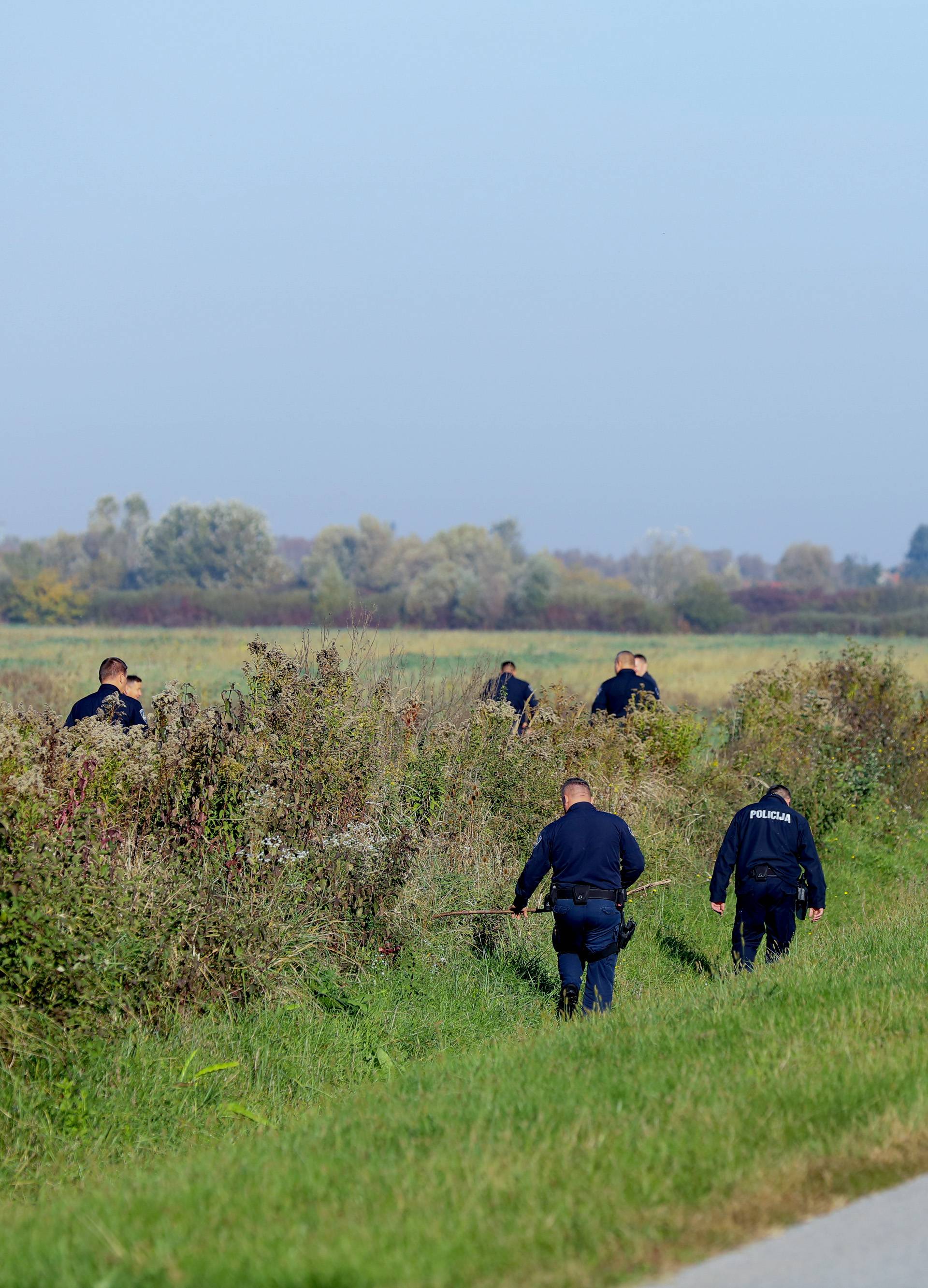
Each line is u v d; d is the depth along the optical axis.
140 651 190.75
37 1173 20.97
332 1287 13.25
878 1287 13.49
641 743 48.00
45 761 29.23
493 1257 13.98
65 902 24.36
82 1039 24.16
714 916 41.00
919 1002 25.27
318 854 32.03
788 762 52.75
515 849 38.56
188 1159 20.89
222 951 27.69
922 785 56.81
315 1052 27.03
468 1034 29.70
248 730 33.91
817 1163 16.86
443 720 41.91
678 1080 20.83
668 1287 13.51
